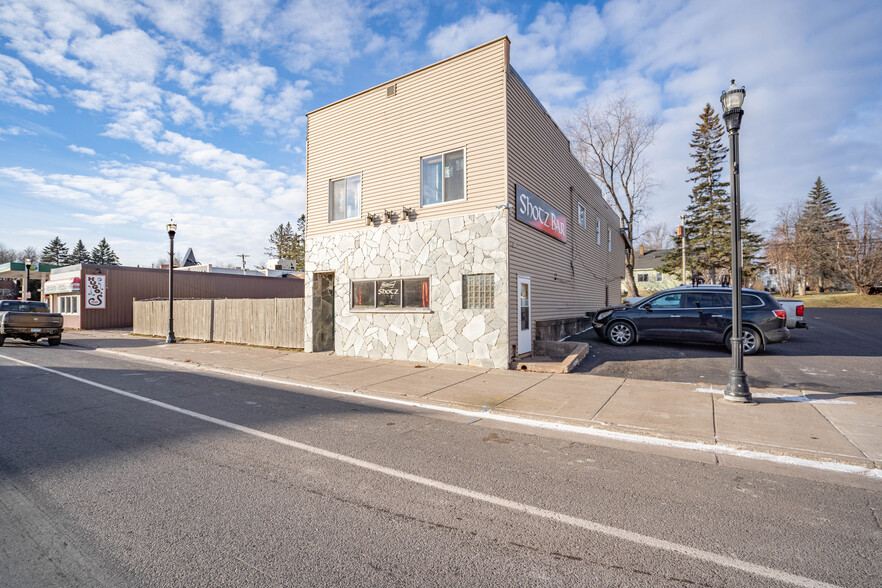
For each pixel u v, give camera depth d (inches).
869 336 594.6
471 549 121.6
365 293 499.2
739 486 164.9
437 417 263.7
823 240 1918.1
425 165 458.3
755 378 350.3
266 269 1413.6
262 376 401.7
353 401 307.1
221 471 176.6
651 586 105.7
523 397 299.6
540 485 165.2
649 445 212.8
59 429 233.5
